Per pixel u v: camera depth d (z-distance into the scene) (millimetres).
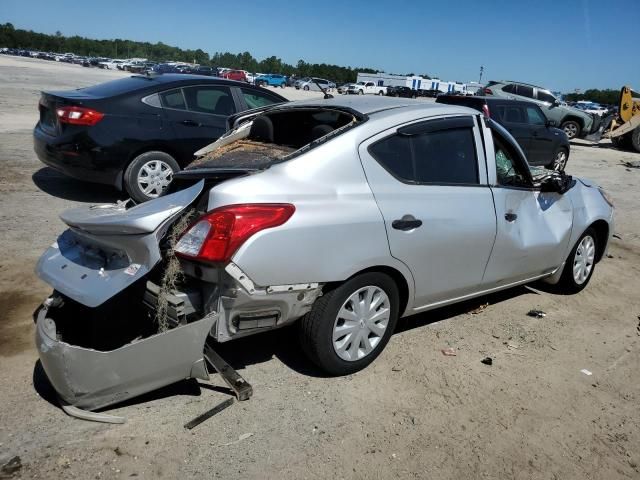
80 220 3059
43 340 2705
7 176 8117
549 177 4684
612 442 3057
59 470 2535
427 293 3734
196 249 2789
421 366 3697
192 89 7246
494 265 4129
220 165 3621
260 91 7965
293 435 2900
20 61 65062
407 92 60375
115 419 2859
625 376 3791
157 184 7023
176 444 2758
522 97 21422
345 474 2664
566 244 4828
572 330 4484
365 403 3229
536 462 2850
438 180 3709
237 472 2611
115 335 3365
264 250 2854
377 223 3258
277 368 3525
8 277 4590
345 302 3285
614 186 11859
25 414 2893
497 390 3482
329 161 3203
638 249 7141
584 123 21094
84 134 6516
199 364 2885
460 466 2777
